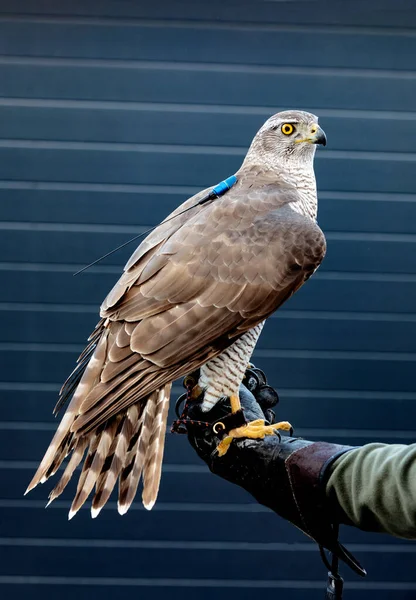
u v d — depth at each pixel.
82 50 6.43
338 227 6.60
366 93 6.53
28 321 6.54
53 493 3.05
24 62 6.43
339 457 2.54
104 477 3.16
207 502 6.60
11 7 6.37
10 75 6.43
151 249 3.65
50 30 6.41
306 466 2.58
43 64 6.44
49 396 6.57
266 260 3.57
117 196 6.53
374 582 6.64
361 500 2.37
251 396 3.66
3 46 6.41
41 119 6.47
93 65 6.45
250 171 4.20
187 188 6.57
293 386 6.64
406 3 6.44
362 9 6.45
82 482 3.14
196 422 3.08
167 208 6.57
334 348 6.63
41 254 6.53
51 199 6.52
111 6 6.39
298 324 6.61
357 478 2.40
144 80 6.47
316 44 6.47
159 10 6.41
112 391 3.26
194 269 3.51
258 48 6.46
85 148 6.50
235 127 6.52
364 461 2.42
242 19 6.43
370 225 6.60
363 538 6.62
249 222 3.65
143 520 6.60
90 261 6.55
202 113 6.51
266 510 6.62
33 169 6.50
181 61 6.46
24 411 6.55
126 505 3.13
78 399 3.28
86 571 6.62
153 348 3.37
